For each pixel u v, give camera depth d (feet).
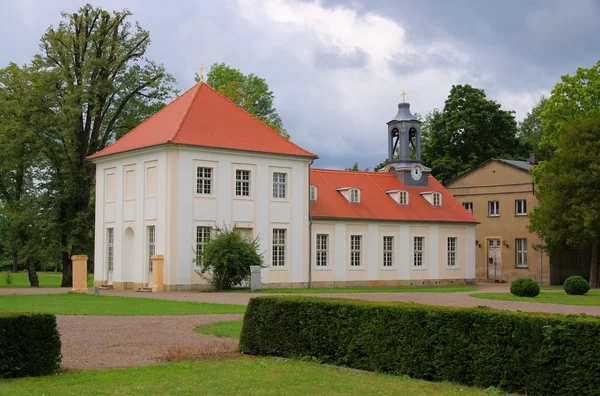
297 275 171.42
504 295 137.59
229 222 160.45
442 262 201.46
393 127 213.87
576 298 131.23
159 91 198.18
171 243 152.46
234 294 137.90
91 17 189.78
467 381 47.67
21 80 184.96
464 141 267.18
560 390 43.04
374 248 188.03
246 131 167.43
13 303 109.29
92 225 188.55
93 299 121.29
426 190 210.18
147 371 51.19
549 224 182.91
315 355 57.11
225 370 51.98
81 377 48.78
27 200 191.72
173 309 99.86
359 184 199.00
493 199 225.35
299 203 172.35
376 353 52.65
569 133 182.91
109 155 170.30
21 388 44.86
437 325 49.42
